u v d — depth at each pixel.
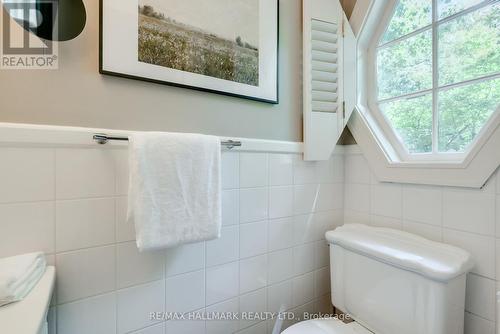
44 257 0.72
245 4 1.06
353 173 1.36
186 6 0.93
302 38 1.24
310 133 1.21
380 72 1.30
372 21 1.27
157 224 0.77
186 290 0.96
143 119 0.87
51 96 0.74
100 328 0.82
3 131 0.68
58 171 0.75
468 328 0.92
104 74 0.80
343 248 1.11
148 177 0.76
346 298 1.10
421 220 1.07
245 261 1.10
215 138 0.89
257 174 1.12
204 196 0.85
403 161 1.17
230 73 1.03
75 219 0.77
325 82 1.24
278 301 1.20
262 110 1.13
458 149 1.01
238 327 1.09
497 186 0.85
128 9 0.83
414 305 0.85
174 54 0.91
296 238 1.25
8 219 0.70
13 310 0.53
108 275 0.83
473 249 0.91
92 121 0.79
